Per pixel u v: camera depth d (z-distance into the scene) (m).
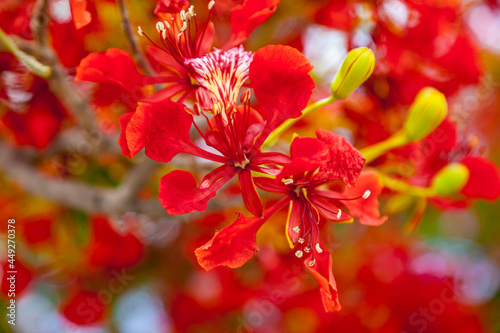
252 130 0.58
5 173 0.73
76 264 0.80
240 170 0.58
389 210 0.73
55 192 0.70
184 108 0.56
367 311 0.80
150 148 0.56
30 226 0.77
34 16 0.61
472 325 0.80
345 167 0.56
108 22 0.68
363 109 0.72
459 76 0.74
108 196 0.70
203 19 0.68
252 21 0.58
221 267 0.84
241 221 0.56
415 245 0.96
